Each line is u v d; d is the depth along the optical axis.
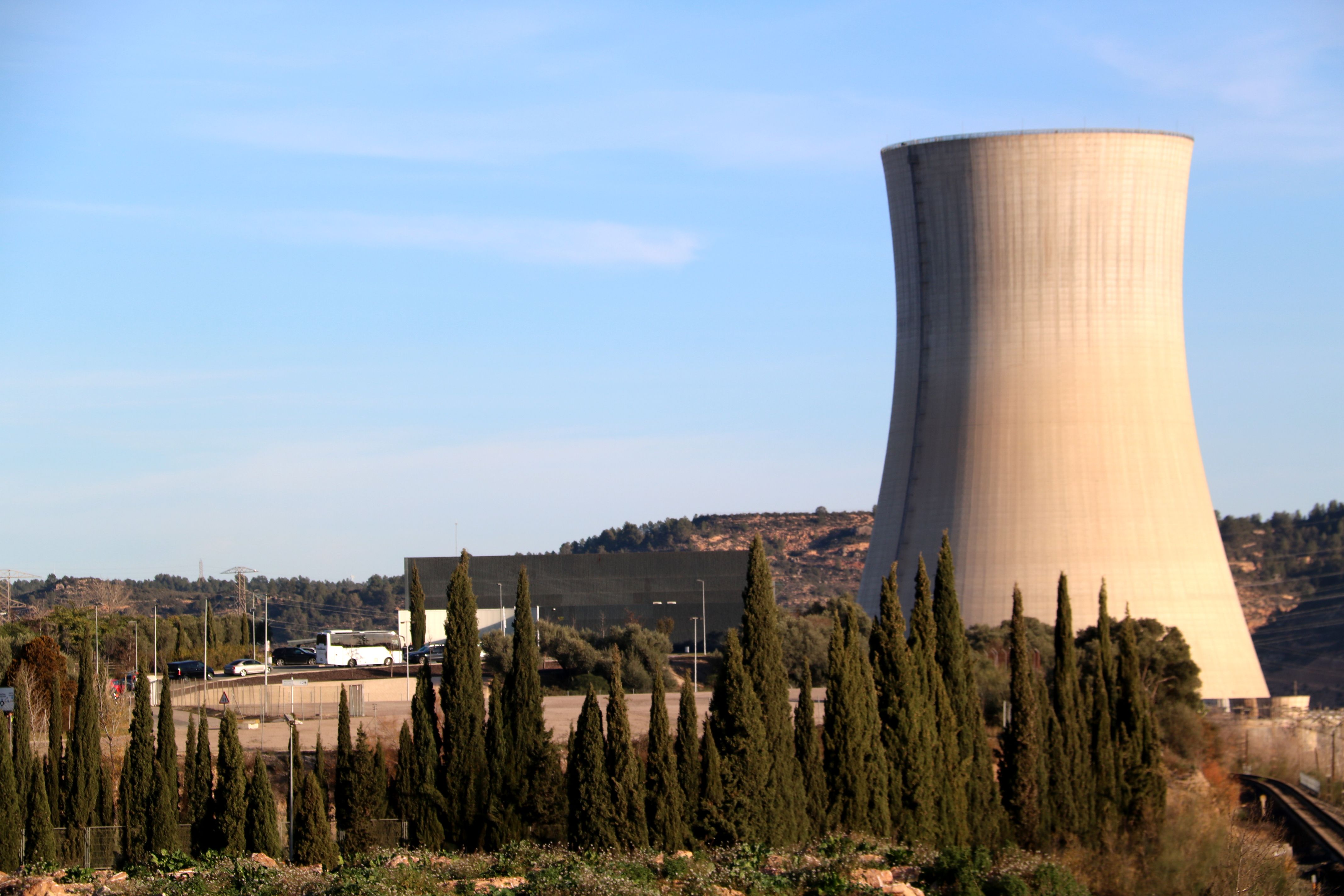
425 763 44.94
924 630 49.66
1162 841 49.91
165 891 35.50
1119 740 52.97
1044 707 51.25
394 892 33.84
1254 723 82.50
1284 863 52.91
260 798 44.59
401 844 44.38
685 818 41.88
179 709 72.38
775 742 42.84
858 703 44.69
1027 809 48.88
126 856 44.56
